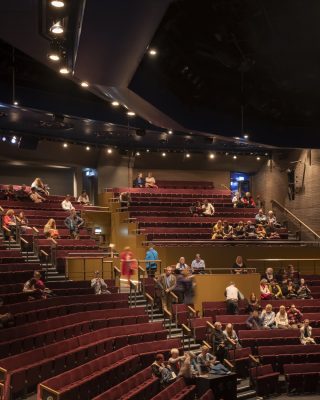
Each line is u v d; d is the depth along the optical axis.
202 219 24.16
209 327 15.79
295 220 26.17
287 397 14.82
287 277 19.23
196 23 15.20
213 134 20.97
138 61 11.34
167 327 16.42
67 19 9.84
